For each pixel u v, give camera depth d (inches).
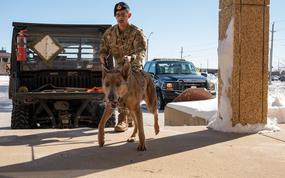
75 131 267.9
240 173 167.0
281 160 188.4
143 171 168.9
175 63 724.0
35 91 364.8
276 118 306.2
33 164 178.5
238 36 260.2
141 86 215.2
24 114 335.6
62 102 343.3
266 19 263.3
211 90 680.4
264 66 264.2
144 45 246.5
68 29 381.4
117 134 257.1
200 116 344.8
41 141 230.7
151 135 252.2
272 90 1136.2
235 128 260.5
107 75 198.1
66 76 383.9
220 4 276.8
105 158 190.4
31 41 373.7
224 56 266.4
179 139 237.9
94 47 386.3
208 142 228.5
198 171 169.5
